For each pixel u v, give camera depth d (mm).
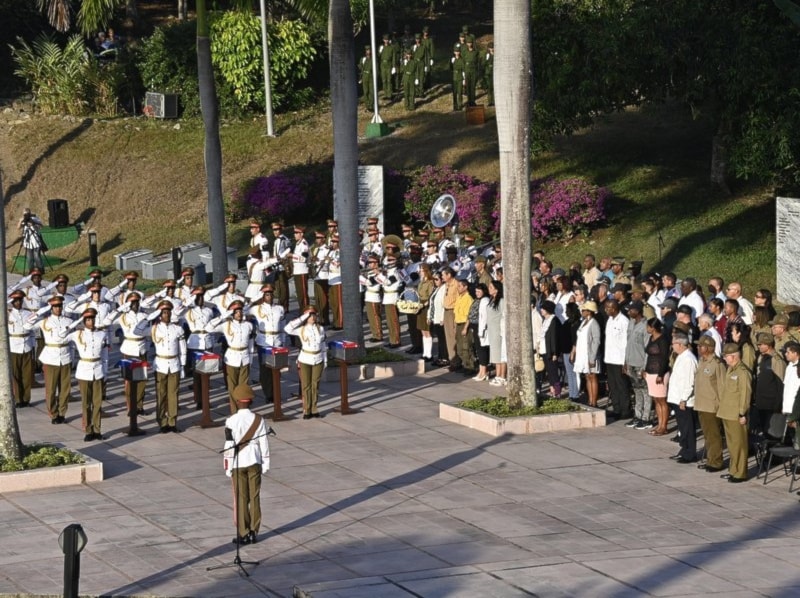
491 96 46344
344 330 26609
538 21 33875
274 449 20828
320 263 31500
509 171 21891
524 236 22000
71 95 49156
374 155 43000
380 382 25781
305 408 22828
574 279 26375
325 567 15141
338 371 25906
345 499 18094
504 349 24844
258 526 16188
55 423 22953
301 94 49438
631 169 39094
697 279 32094
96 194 44875
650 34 31422
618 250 34781
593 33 32562
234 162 45312
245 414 16078
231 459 15852
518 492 18359
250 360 23391
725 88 31125
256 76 48188
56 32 53938
